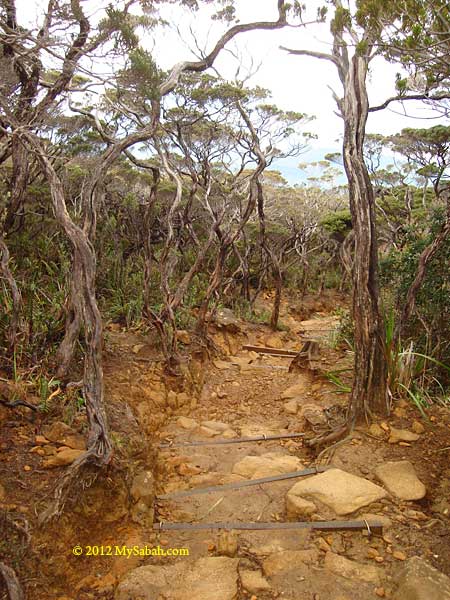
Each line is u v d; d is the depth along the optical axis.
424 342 5.74
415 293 5.30
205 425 5.54
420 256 5.52
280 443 5.12
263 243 10.04
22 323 5.04
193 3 5.99
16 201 6.38
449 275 5.70
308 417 5.34
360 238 4.55
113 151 3.83
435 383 5.36
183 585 2.91
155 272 8.91
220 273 7.75
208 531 3.47
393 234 11.95
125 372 5.80
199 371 6.89
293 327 11.30
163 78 4.66
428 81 4.08
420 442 4.38
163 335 6.28
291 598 2.81
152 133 4.07
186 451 4.92
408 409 4.82
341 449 4.36
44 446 3.59
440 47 3.66
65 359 4.52
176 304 6.66
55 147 8.34
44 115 5.53
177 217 11.17
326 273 16.28
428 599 2.63
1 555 2.70
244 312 10.85
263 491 3.96
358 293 4.60
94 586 2.95
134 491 3.58
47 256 7.09
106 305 7.45
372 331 4.59
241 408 6.21
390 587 2.87
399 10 3.59
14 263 6.55
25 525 2.86
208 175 9.41
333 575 2.96
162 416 5.57
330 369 6.71
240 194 10.86
